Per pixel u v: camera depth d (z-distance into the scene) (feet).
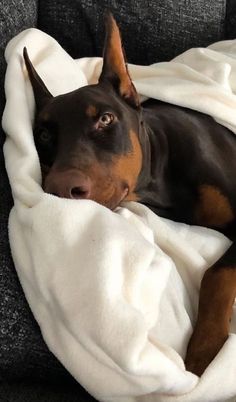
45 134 1.68
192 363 1.40
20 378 1.41
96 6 2.36
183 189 1.89
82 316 1.26
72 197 1.44
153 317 1.36
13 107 1.59
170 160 1.91
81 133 1.62
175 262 1.61
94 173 1.53
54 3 2.34
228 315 1.49
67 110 1.65
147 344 1.24
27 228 1.38
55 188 1.44
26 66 1.74
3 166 1.58
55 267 1.32
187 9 2.52
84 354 1.29
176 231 1.70
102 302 1.25
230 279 1.53
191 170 1.87
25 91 1.70
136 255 1.34
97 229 1.35
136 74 2.26
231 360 1.34
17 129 1.55
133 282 1.32
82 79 1.98
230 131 2.08
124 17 2.42
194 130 1.95
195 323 1.52
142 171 1.80
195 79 2.14
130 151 1.70
